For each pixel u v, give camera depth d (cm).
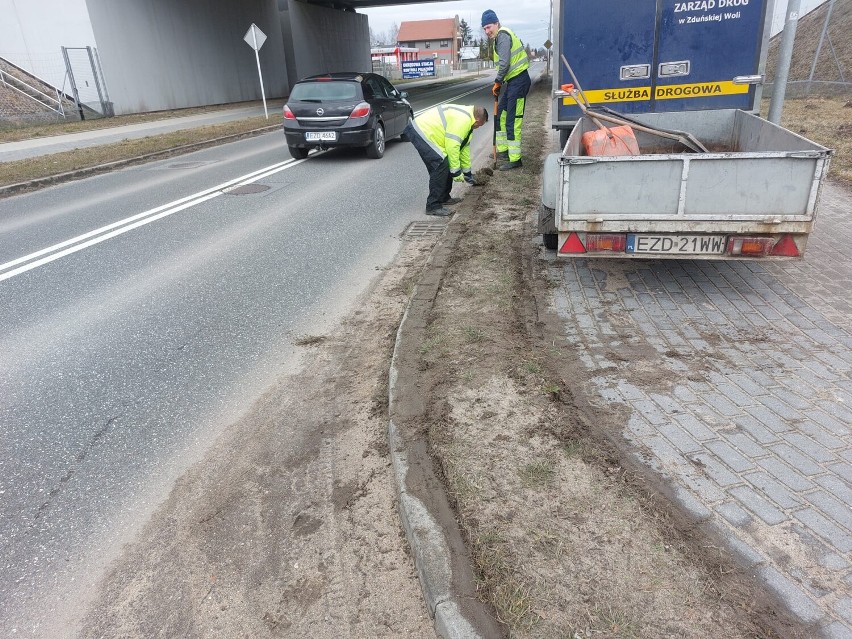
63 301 533
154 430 346
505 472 274
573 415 314
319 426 344
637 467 275
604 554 229
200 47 2625
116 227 758
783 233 395
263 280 566
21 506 291
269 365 414
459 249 575
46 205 906
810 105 1416
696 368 359
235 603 235
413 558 246
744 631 198
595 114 595
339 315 487
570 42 706
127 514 284
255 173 1088
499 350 381
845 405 318
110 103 2162
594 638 196
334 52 4112
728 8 652
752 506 250
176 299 529
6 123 1834
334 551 256
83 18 2053
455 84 4394
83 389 391
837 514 246
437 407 325
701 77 684
